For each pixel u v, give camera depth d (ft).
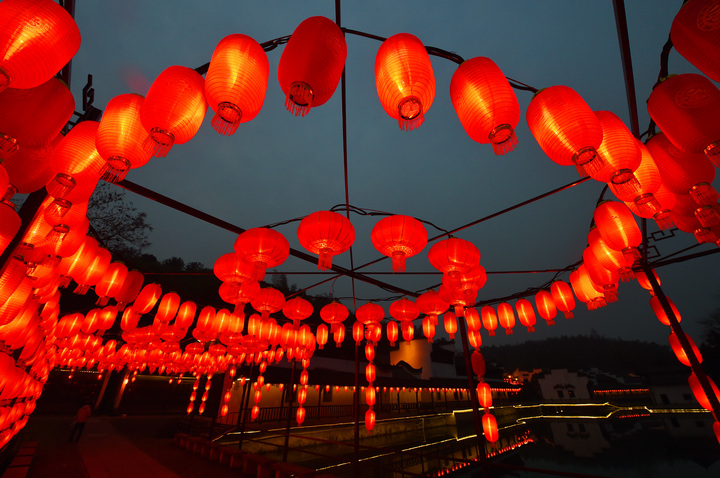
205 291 61.82
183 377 88.07
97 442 45.37
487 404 24.38
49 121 7.27
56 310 20.75
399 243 13.83
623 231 12.08
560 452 82.07
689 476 60.23
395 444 71.82
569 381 165.58
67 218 10.39
